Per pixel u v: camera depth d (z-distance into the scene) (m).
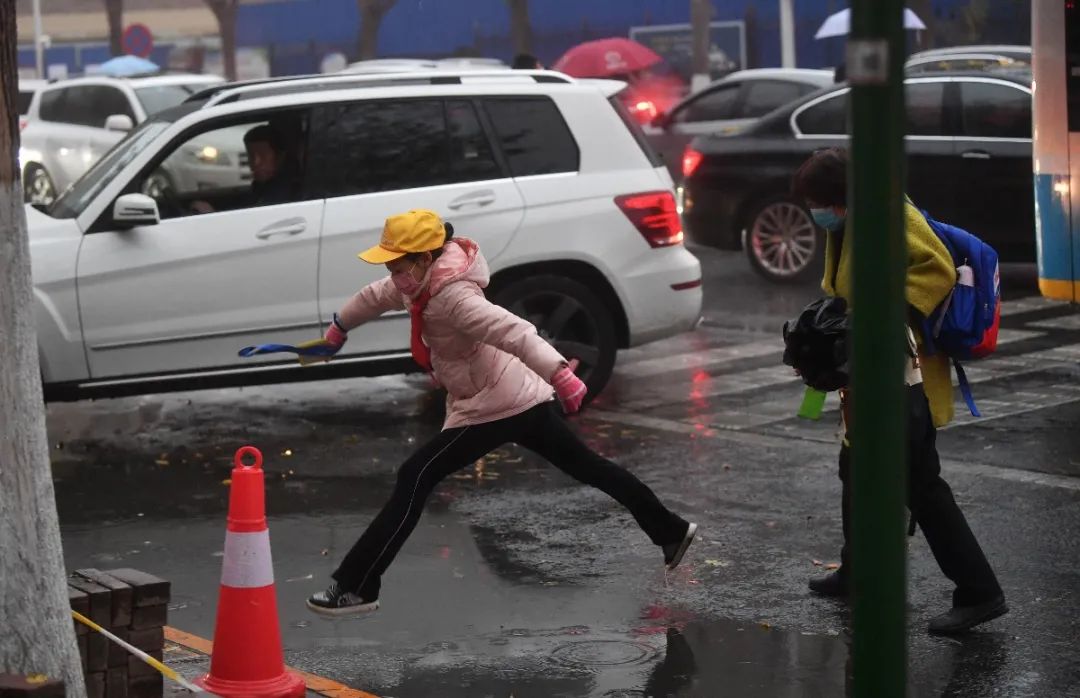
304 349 16.02
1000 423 23.28
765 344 31.12
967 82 35.19
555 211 24.47
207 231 23.27
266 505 19.98
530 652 14.19
